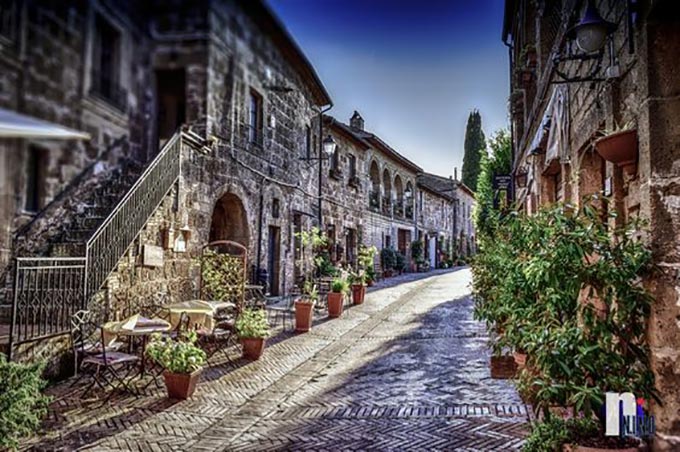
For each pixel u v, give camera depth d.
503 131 17.95
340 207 19.14
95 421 4.78
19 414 3.51
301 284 13.55
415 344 8.66
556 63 4.77
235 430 4.60
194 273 9.64
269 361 7.47
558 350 3.16
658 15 3.31
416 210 30.62
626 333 3.36
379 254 24.34
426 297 16.12
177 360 5.50
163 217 8.45
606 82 4.24
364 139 21.72
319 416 4.98
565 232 3.42
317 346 8.64
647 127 3.37
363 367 7.09
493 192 17.25
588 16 3.84
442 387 5.88
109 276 6.94
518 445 4.07
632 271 3.24
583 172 5.42
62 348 6.06
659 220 3.32
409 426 4.60
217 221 11.98
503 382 5.98
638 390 3.15
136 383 6.01
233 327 8.25
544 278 3.36
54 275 6.16
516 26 11.28
